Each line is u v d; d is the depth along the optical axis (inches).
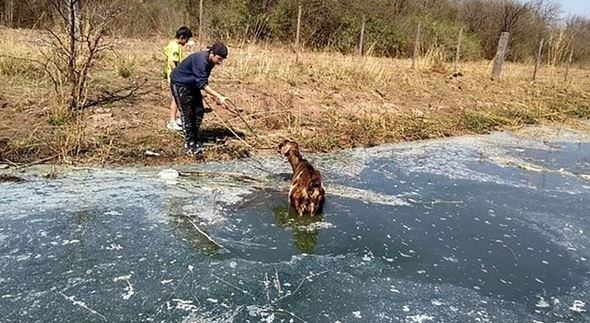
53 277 184.1
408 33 1018.1
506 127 494.9
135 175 280.4
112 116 351.3
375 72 572.1
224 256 206.8
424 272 208.8
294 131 380.8
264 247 216.8
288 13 898.7
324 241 226.2
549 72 903.7
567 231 256.5
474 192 303.1
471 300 191.9
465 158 376.5
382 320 176.1
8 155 283.4
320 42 923.4
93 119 342.0
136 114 363.3
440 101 540.7
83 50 410.0
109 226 222.8
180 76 302.4
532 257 228.1
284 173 304.7
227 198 261.6
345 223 245.4
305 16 904.3
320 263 208.1
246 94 436.1
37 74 401.4
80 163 287.3
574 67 1208.2
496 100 585.3
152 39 685.3
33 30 551.8
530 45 1279.5
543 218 270.8
